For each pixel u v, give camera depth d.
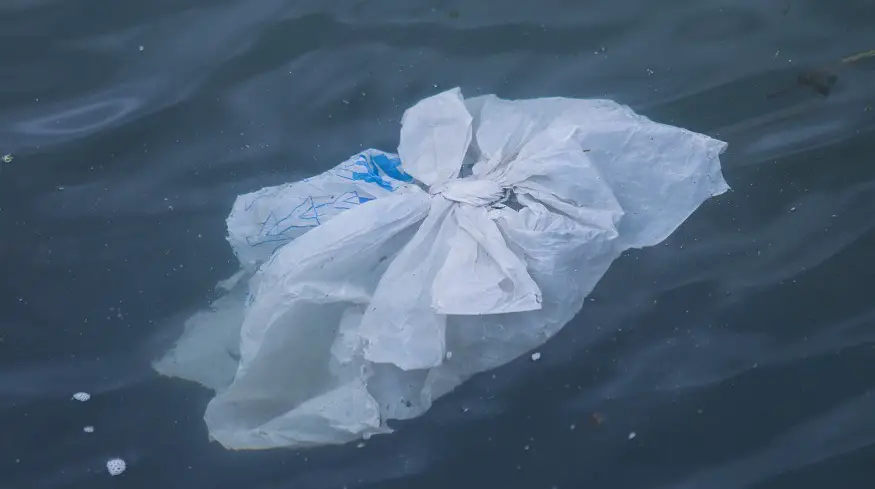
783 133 4.86
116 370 4.20
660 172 4.14
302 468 3.84
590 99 4.63
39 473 3.91
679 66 5.22
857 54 5.20
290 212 4.12
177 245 4.59
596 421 3.89
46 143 5.00
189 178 4.84
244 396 3.89
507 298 3.74
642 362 4.05
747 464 3.76
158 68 5.36
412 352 3.75
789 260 4.36
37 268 4.54
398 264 3.85
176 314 4.34
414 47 5.37
